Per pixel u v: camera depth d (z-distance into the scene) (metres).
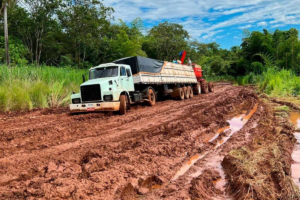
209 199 3.42
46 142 6.08
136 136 6.54
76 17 27.91
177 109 11.28
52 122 8.45
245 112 10.10
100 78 10.64
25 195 3.37
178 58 47.44
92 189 3.55
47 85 13.27
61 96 13.15
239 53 44.22
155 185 3.90
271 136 6.27
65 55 27.34
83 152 5.21
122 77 10.89
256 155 4.70
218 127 7.56
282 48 25.91
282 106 10.72
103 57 29.22
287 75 18.80
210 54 69.94
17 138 6.43
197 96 19.45
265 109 10.30
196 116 9.04
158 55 45.66
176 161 4.81
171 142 5.88
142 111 10.93
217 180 4.03
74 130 7.27
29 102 11.23
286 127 7.20
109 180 3.84
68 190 3.46
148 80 12.79
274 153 4.84
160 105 13.31
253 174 3.91
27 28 26.28
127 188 3.67
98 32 29.34
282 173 3.91
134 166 4.45
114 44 28.19
